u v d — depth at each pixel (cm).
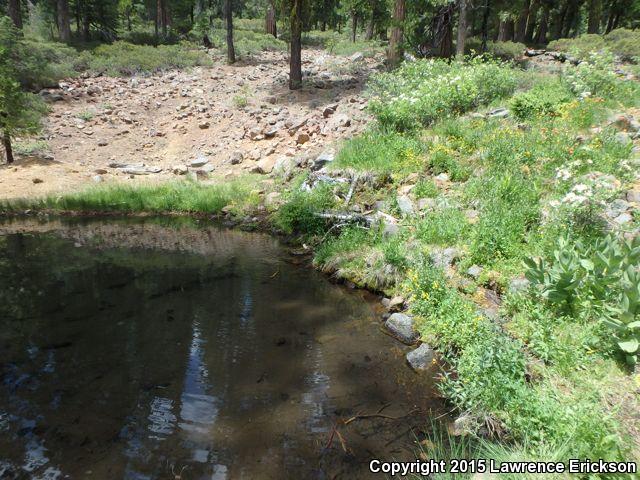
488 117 1070
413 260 662
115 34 3019
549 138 842
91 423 385
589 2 3275
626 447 296
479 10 2069
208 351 506
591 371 388
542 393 367
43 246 921
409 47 1859
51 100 1834
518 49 2111
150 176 1434
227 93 1959
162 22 3033
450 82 1188
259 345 522
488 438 358
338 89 1880
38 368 469
